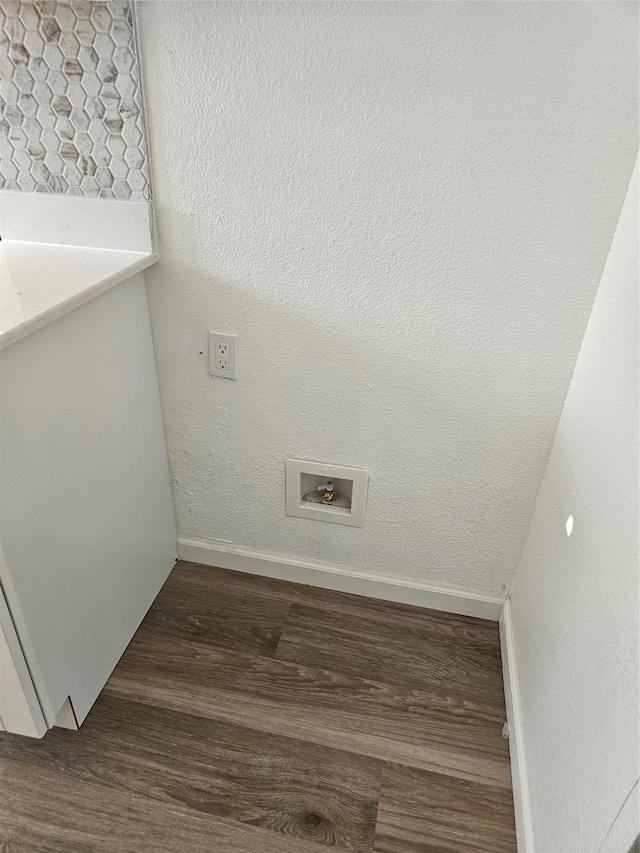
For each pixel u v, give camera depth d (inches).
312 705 50.0
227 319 49.2
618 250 38.6
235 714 49.0
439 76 37.5
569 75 35.9
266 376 51.1
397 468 52.9
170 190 44.8
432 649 55.4
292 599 60.0
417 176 40.7
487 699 51.3
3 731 46.7
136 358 48.9
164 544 59.9
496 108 37.6
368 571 59.7
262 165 42.6
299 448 54.2
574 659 35.7
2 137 44.3
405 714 49.7
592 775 30.1
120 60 40.4
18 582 37.3
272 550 61.5
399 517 55.6
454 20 35.8
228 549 62.2
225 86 40.5
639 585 28.1
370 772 45.4
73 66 41.1
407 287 44.7
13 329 32.7
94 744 46.2
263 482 57.1
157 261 47.6
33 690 40.8
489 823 42.7
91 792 43.2
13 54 41.3
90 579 46.2
